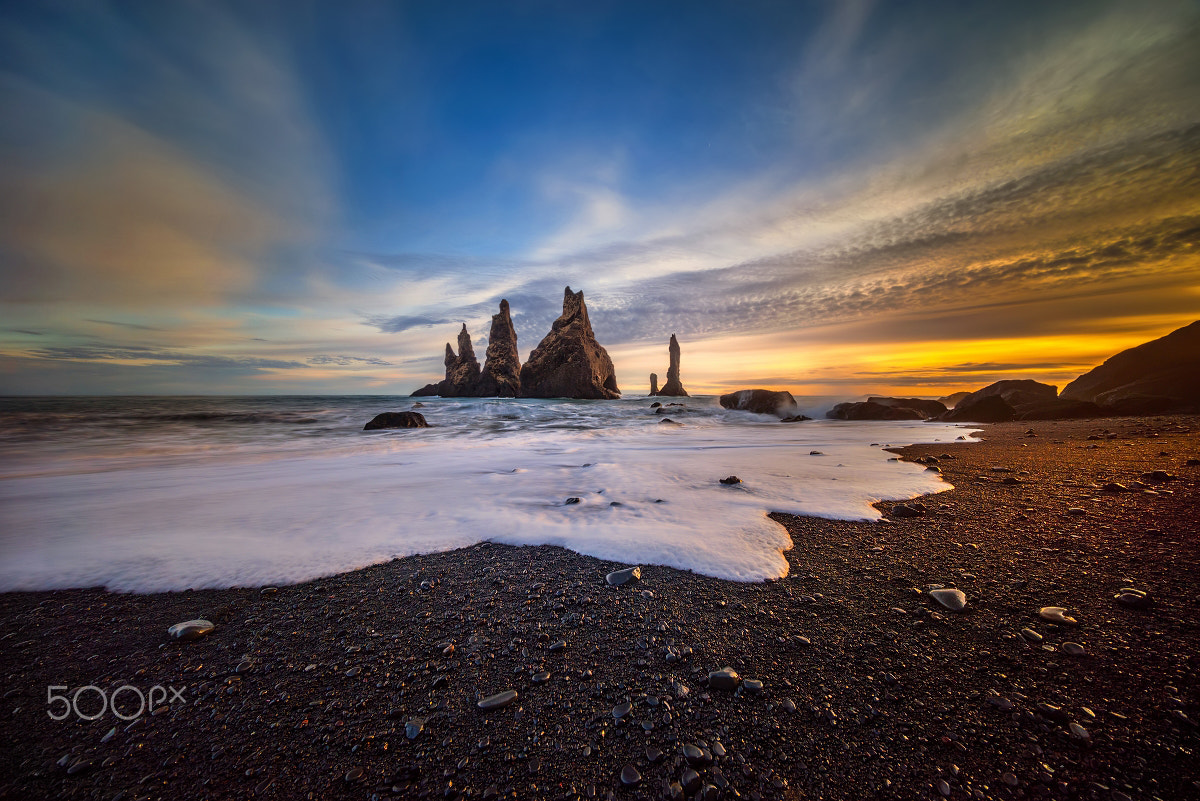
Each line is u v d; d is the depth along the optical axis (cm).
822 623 284
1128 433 1028
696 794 173
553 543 441
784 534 440
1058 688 213
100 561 407
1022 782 169
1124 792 162
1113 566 331
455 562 404
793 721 205
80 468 911
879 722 202
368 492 662
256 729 216
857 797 169
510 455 1060
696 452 1045
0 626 311
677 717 212
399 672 255
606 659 258
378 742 206
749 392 2400
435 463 948
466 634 291
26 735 214
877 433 1424
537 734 207
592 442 1334
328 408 2691
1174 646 235
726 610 305
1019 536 408
